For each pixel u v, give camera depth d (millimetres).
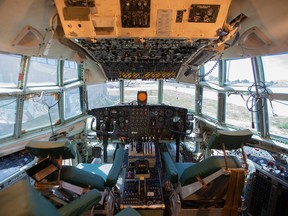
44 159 1467
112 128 3246
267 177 2160
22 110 2621
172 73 3004
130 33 1415
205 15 1307
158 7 1262
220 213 1728
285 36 1752
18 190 878
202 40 1571
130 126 3254
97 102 4391
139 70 2861
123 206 1944
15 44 1892
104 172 2299
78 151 3854
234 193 1501
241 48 2305
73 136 3711
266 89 2754
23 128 2742
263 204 2148
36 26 1768
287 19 1532
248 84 3072
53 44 2082
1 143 2453
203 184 1496
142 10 1272
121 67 2734
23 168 2270
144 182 2150
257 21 1723
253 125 3051
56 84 3246
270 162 2369
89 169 2363
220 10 1281
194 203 1741
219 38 1571
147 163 2295
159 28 1382
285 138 2732
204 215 1743
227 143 1499
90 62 3109
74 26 1352
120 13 1282
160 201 1998
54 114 3283
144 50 1963
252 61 2832
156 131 3260
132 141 2965
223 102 3566
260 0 1425
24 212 750
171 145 3908
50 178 1527
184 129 3166
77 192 1602
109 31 1407
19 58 2422
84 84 3744
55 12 1486
